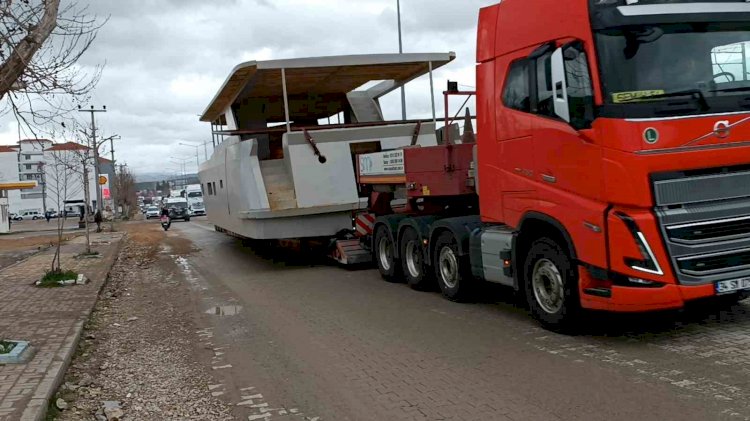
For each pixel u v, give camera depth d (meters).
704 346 6.09
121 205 82.56
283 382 5.91
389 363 6.27
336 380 5.86
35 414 4.79
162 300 11.18
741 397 4.72
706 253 5.72
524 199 7.02
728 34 5.91
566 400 4.92
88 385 6.09
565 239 6.41
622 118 5.61
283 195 13.17
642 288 5.73
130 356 7.22
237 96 15.64
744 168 5.85
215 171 18.64
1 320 8.69
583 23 5.95
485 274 8.09
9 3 6.03
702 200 5.69
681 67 5.75
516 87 7.09
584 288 6.32
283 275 13.16
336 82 15.51
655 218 5.62
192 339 7.91
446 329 7.51
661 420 4.41
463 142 9.71
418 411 4.92
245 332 8.11
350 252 12.95
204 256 18.67
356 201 13.26
